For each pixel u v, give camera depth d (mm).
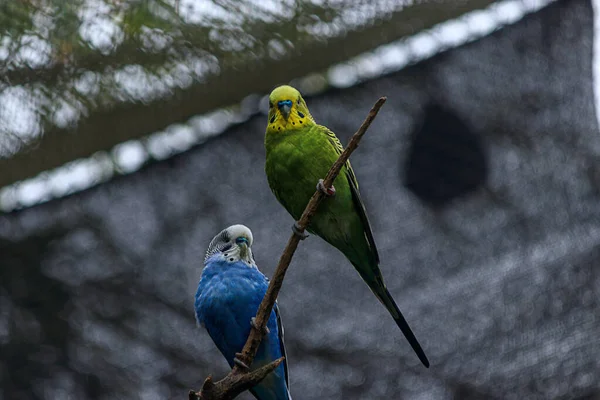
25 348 13273
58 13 10898
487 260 13117
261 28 11664
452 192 13141
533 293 12992
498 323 13070
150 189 13094
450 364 13133
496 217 13109
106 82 11555
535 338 12961
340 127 12836
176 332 13492
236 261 9023
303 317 13320
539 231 13086
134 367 13555
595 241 12914
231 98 12141
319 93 12727
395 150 13062
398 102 12953
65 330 13336
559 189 13086
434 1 12297
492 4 12758
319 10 11789
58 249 13203
